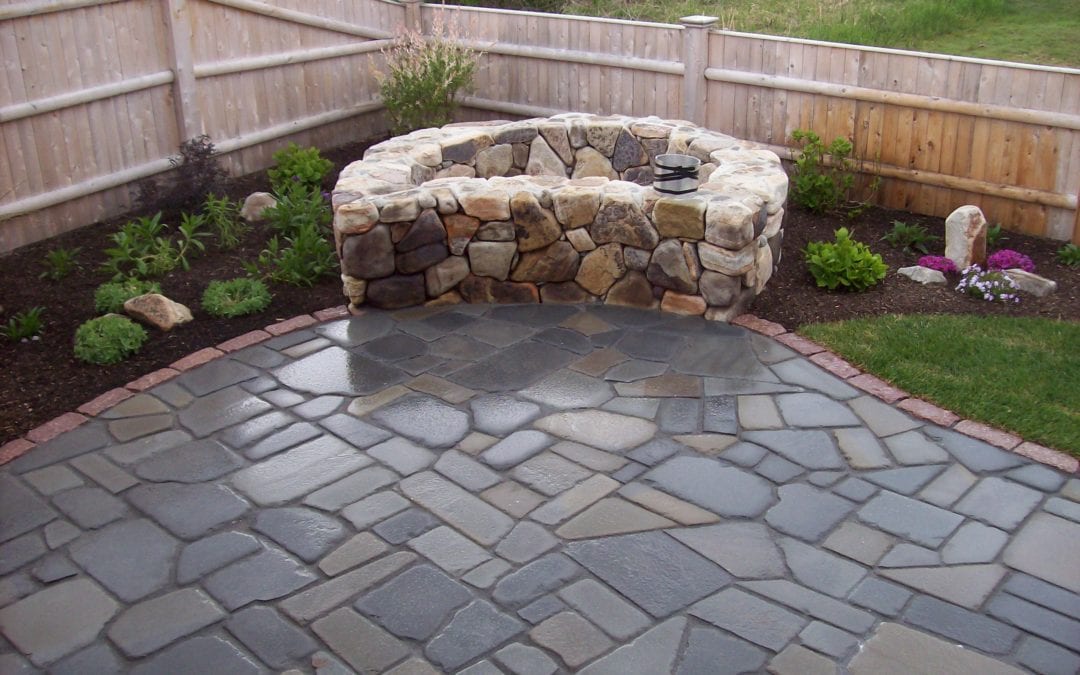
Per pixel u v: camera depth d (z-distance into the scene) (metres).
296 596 3.50
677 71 7.80
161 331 5.61
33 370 5.20
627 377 4.95
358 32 8.96
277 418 4.68
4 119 6.48
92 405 4.84
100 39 7.02
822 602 3.41
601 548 3.70
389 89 8.59
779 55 7.36
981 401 4.61
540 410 4.67
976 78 6.56
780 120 7.55
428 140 6.95
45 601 3.52
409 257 5.77
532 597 3.46
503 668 3.15
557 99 8.68
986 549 3.65
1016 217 6.70
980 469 4.14
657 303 5.73
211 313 5.80
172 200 7.25
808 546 3.70
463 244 5.82
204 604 3.48
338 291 6.14
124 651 3.28
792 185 7.45
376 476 4.20
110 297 5.86
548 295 5.91
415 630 3.32
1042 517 3.82
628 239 5.64
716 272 5.46
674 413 4.61
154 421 4.69
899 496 3.97
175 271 6.45
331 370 5.13
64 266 6.35
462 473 4.20
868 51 6.94
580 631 3.29
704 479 4.11
